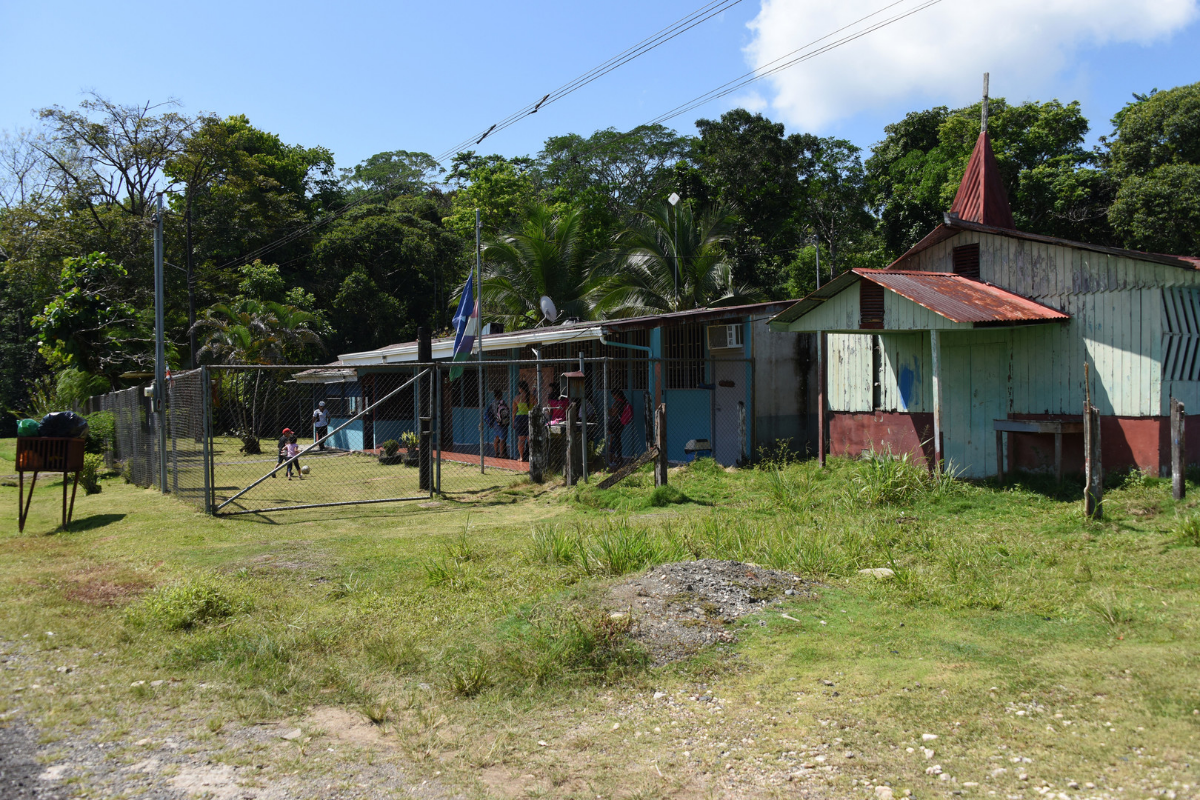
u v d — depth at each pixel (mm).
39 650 5336
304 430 29078
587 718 4270
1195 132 23906
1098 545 7430
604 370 13734
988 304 10516
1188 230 22266
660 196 38938
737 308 14789
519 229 31906
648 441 14828
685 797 3383
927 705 4109
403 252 41781
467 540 8664
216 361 29266
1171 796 3086
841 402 14391
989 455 11633
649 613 5633
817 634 5312
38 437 10453
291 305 34938
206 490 10984
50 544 9211
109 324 20812
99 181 34875
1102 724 3758
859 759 3607
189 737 4059
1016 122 28406
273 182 39312
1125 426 9953
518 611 5910
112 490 14844
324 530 9758
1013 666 4582
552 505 11391
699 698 4434
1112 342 10109
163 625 5801
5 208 33469
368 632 5594
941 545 7648
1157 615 5336
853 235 40625
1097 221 26219
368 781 3604
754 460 14695
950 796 3232
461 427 21000
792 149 36188
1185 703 3871
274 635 5520
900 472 10250
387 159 62094
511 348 19094
